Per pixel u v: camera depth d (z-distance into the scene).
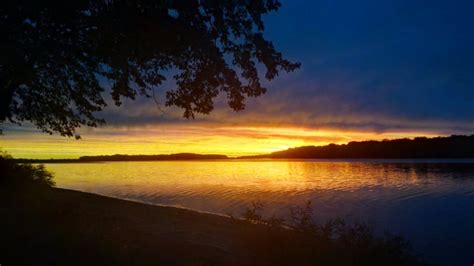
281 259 6.02
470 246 10.63
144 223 10.31
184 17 5.21
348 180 40.47
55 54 5.43
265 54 5.86
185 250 6.93
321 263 5.96
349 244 6.63
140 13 4.96
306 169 74.31
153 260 5.92
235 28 5.55
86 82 8.55
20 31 4.57
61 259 5.26
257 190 28.92
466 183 35.56
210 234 8.93
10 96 6.61
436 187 31.59
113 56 5.61
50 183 22.08
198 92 6.66
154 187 32.34
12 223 7.52
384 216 16.66
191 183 36.94
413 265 7.20
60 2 4.53
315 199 23.02
